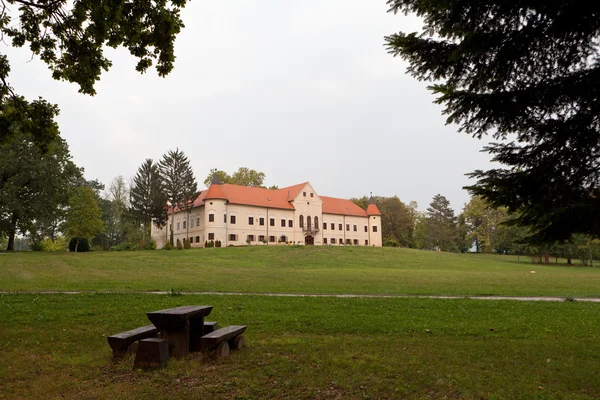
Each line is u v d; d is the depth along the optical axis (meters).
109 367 6.80
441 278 28.89
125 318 10.93
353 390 5.94
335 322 10.66
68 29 10.08
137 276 27.09
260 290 19.17
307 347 8.08
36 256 41.25
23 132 10.98
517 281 27.41
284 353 7.71
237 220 72.81
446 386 6.08
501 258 80.00
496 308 13.79
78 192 58.44
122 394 5.72
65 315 11.23
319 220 84.88
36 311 11.77
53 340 8.63
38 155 46.56
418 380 6.29
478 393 5.82
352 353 7.68
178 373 6.45
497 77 6.76
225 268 37.03
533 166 6.39
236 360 7.13
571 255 67.19
